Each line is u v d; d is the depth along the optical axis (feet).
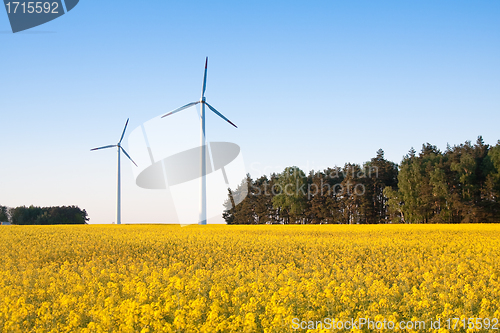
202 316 34.96
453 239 92.38
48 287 46.85
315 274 48.91
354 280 45.19
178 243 94.07
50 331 30.86
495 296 39.14
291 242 91.86
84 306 36.01
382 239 93.91
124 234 119.34
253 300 35.76
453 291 38.93
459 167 245.45
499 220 234.99
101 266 63.77
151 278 49.32
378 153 296.51
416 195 256.11
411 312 35.50
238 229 142.20
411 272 51.65
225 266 60.59
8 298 38.11
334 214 294.25
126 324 31.40
